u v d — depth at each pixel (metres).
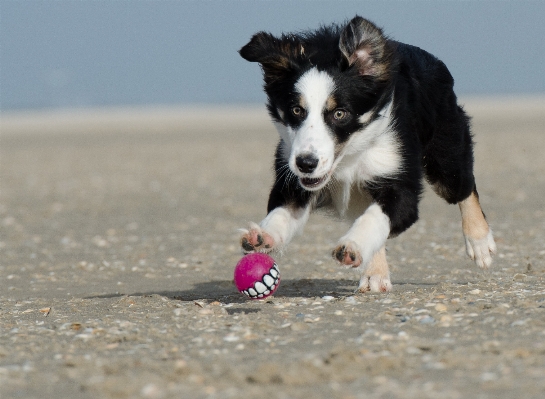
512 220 20.14
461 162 12.46
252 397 6.43
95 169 38.09
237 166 37.03
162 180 32.72
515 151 39.25
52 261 16.44
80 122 92.06
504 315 8.83
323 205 11.84
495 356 7.22
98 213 24.27
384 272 11.73
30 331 9.19
